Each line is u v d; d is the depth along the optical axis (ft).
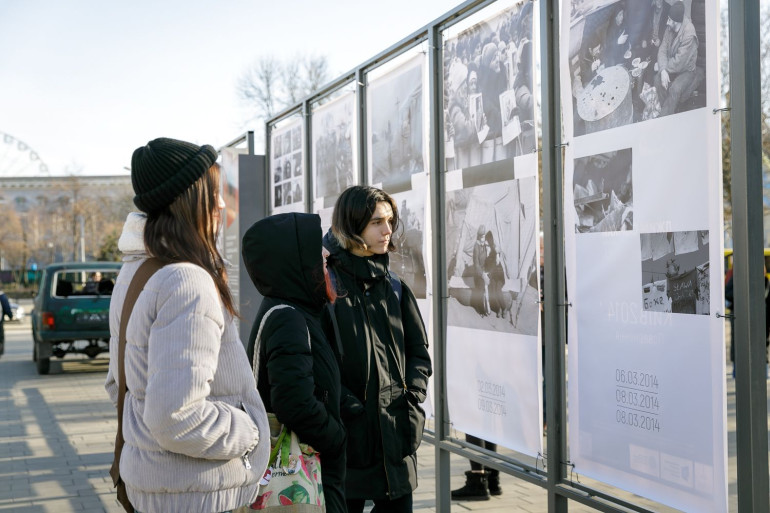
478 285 14.14
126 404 6.84
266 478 8.44
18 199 220.02
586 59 11.17
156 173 6.89
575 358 11.48
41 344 45.93
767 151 43.27
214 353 6.56
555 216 12.00
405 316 11.68
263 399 8.89
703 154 9.34
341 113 20.90
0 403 35.78
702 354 9.39
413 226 16.78
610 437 10.82
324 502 8.79
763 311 8.73
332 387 9.04
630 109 10.41
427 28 15.60
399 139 17.38
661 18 9.91
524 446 12.92
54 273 46.16
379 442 10.85
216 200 7.26
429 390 16.31
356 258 11.22
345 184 20.80
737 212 8.82
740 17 8.79
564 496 11.67
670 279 9.80
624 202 10.51
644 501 17.78
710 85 9.23
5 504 19.27
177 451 6.42
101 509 18.81
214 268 6.98
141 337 6.62
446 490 15.37
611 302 10.77
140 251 7.16
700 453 9.41
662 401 9.96
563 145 11.65
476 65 14.20
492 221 13.74
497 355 13.60
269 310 8.88
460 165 14.75
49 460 24.16
